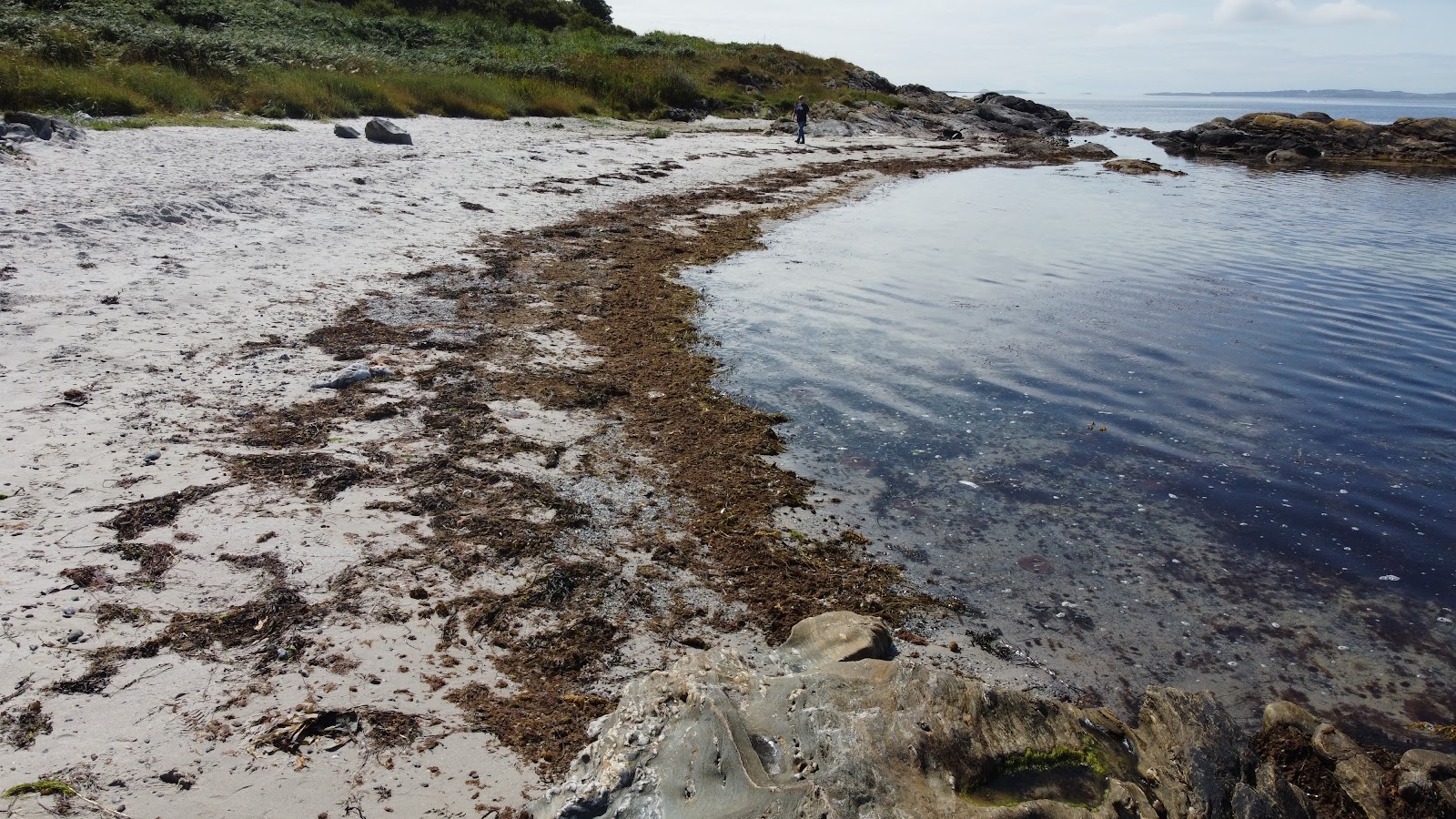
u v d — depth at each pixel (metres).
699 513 6.38
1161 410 8.93
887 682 3.84
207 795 3.42
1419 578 6.18
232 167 14.41
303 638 4.42
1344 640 5.52
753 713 3.72
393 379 7.90
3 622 4.19
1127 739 4.13
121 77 19.12
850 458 7.54
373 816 3.44
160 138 16.02
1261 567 6.26
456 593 4.98
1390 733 4.77
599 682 4.45
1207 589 5.98
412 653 4.43
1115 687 5.00
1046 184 27.47
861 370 9.57
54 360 7.12
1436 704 5.01
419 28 34.44
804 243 15.74
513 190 16.72
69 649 4.10
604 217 15.73
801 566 5.86
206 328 8.37
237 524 5.32
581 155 21.80
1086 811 3.41
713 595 5.38
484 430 7.12
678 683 3.85
